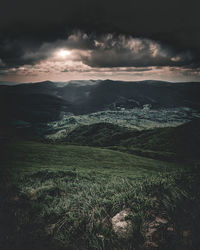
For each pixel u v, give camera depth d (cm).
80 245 836
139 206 938
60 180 1795
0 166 3266
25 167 3319
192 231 782
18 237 912
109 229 860
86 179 1989
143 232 816
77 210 1034
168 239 773
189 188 985
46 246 851
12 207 1186
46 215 1057
